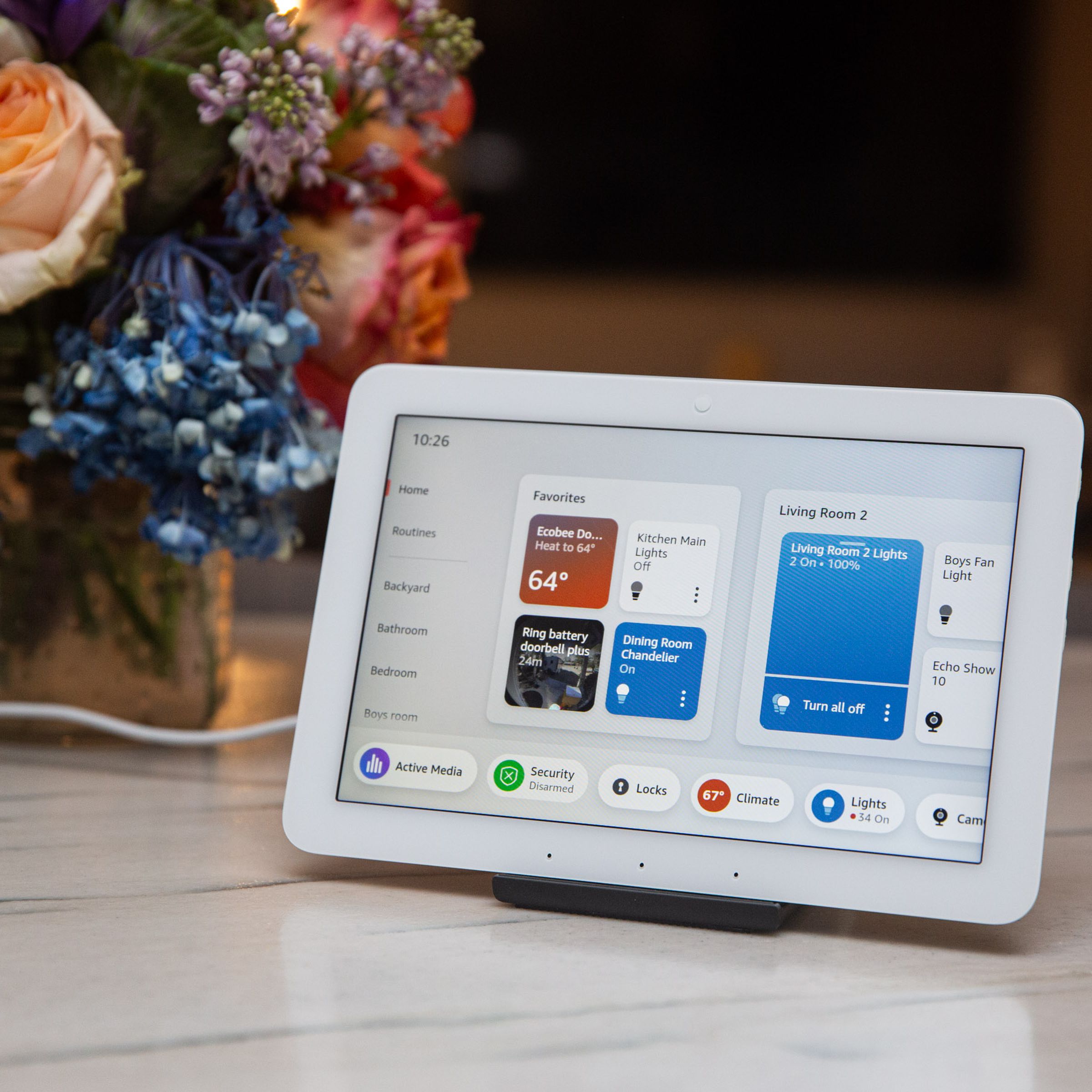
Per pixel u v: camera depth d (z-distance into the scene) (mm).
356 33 709
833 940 482
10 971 421
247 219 696
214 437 685
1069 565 501
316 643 562
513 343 3510
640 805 517
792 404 557
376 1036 373
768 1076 351
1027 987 430
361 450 589
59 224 661
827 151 3344
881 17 3287
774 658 524
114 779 710
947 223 3332
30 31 685
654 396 573
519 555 563
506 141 3428
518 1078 345
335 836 540
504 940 469
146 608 774
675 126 3383
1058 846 624
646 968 441
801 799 502
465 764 538
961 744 494
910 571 521
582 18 3367
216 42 688
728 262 3412
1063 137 3275
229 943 454
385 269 717
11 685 779
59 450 716
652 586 547
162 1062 352
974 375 3367
